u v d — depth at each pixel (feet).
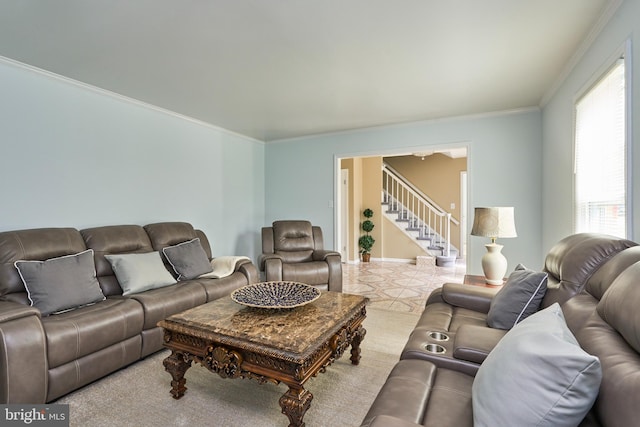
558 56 8.63
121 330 7.39
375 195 24.41
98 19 6.82
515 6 6.49
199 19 6.86
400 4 6.41
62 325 6.40
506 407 3.02
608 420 2.66
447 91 11.21
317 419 5.88
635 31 5.67
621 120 6.50
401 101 12.23
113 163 11.24
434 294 8.28
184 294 9.11
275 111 13.37
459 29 7.33
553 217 11.28
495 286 9.13
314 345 5.48
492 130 13.78
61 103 9.80
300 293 7.95
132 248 10.32
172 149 13.50
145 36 7.53
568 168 9.55
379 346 8.96
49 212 9.52
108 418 5.88
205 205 15.15
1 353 5.52
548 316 3.84
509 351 3.39
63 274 7.72
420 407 3.87
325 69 9.39
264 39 7.72
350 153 16.74
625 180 5.96
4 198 8.61
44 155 9.41
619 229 6.63
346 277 18.24
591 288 4.86
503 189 13.60
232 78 9.98
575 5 6.44
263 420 5.87
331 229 17.40
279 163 18.75
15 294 7.41
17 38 7.54
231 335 5.83
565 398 2.77
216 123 15.17
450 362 4.91
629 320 3.15
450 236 25.79
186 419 5.88
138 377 7.34
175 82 10.27
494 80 10.26
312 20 6.95
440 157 26.35
